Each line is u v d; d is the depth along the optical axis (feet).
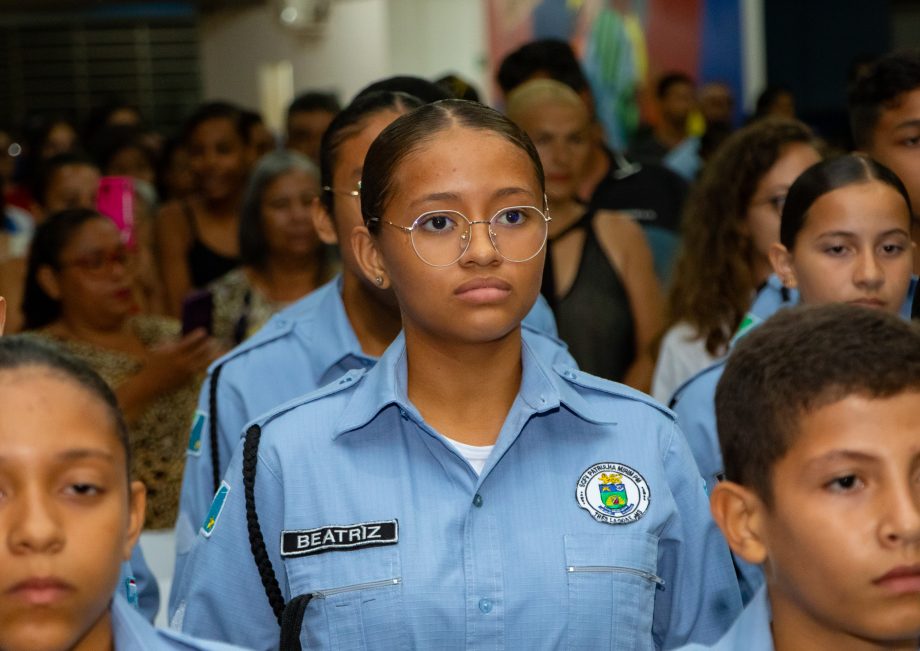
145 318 13.66
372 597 6.25
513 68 16.20
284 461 6.68
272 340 9.11
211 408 8.82
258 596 6.75
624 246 13.16
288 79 45.80
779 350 5.07
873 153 10.52
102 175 23.95
